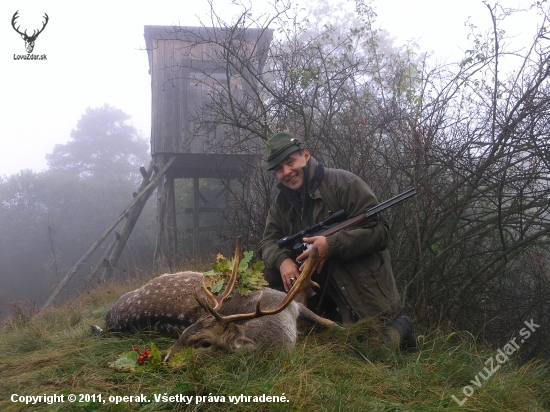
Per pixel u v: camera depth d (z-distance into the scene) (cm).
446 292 506
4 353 365
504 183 458
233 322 309
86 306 641
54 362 319
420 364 322
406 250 530
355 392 272
